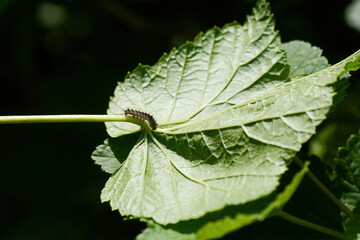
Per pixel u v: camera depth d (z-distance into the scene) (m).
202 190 0.26
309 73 0.28
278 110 0.26
